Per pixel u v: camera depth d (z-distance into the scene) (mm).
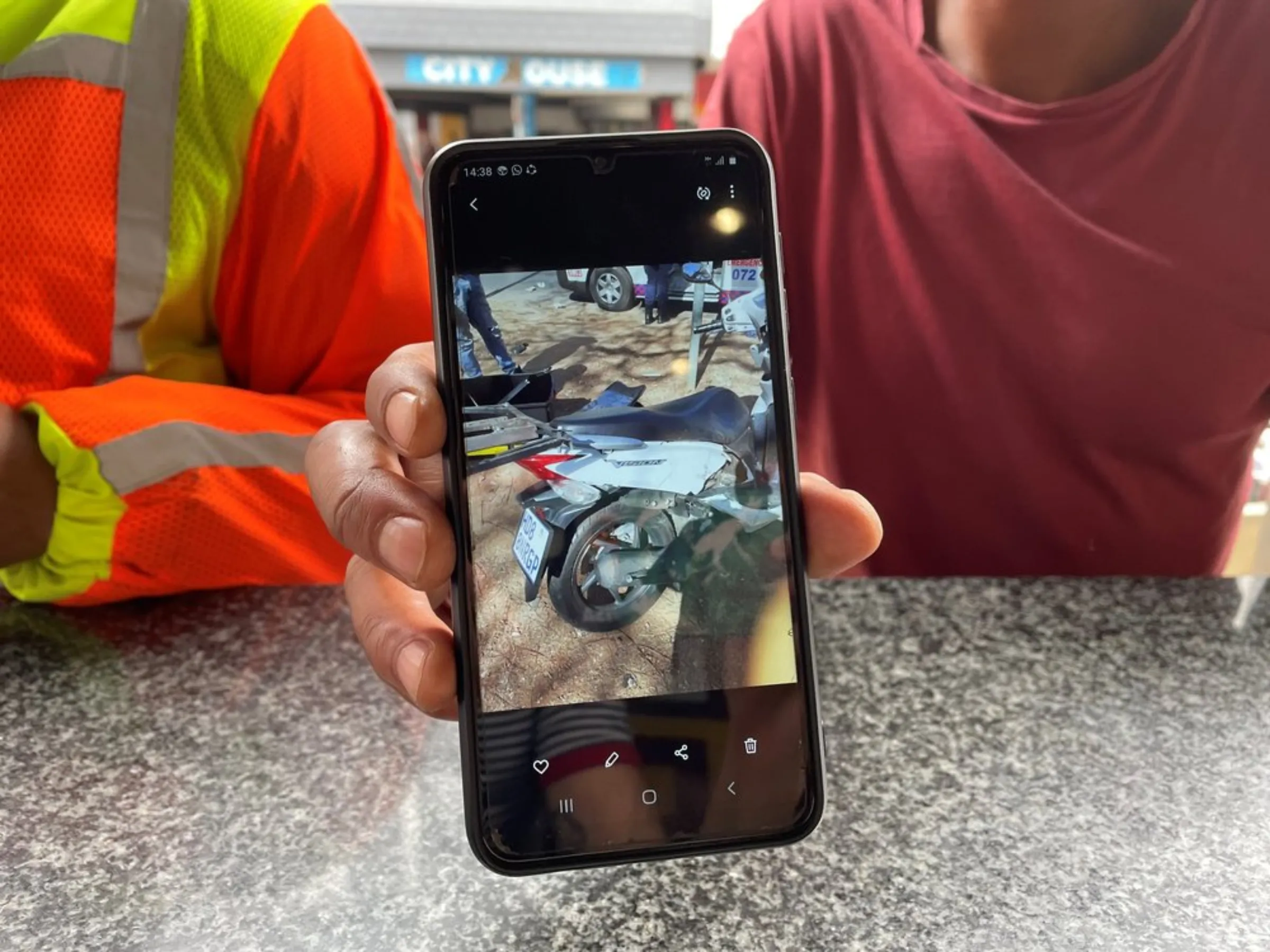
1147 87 641
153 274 614
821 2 702
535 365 358
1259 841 365
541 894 343
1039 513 759
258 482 551
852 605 554
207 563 544
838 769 410
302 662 497
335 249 628
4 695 466
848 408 778
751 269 368
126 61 586
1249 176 650
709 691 354
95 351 610
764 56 729
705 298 366
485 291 357
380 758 420
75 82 578
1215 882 345
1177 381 697
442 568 340
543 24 816
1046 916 330
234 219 620
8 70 580
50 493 519
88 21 583
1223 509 749
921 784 400
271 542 558
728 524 362
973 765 412
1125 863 354
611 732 350
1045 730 437
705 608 358
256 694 469
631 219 363
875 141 715
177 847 365
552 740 347
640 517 360
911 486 782
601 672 353
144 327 629
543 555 354
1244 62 629
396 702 462
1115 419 717
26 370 596
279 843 368
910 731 436
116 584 533
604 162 359
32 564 537
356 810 386
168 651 506
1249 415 710
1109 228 674
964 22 666
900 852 361
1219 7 619
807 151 736
